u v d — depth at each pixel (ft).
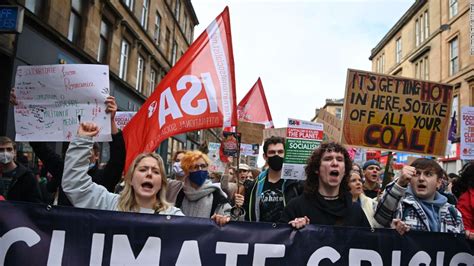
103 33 49.57
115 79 51.62
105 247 7.96
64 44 37.58
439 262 9.15
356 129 13.65
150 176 8.55
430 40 79.05
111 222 8.04
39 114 9.68
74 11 41.60
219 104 12.79
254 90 25.76
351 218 9.05
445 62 73.10
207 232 8.41
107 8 48.85
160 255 8.14
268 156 12.75
